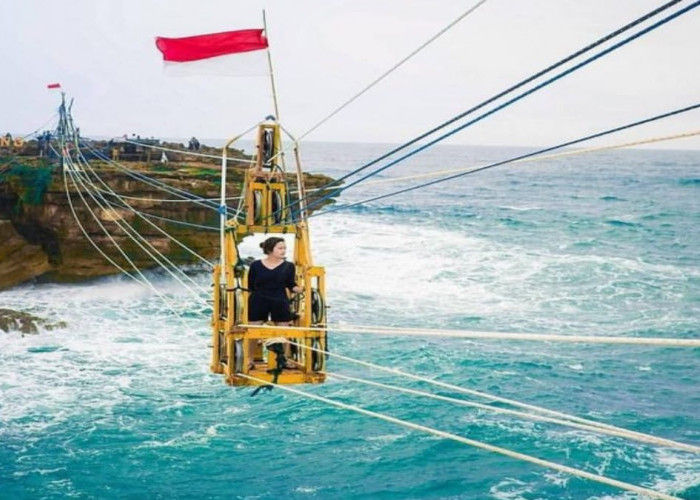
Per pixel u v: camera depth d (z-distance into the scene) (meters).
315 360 10.91
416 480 20.17
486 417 23.83
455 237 58.72
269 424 23.23
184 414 23.81
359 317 35.41
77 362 28.38
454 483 20.02
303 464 20.92
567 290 41.19
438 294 39.94
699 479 19.97
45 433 22.33
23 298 37.75
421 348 30.52
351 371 28.02
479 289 41.09
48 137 43.03
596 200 94.62
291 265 11.20
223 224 12.23
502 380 27.30
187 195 42.19
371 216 72.88
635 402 25.39
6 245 40.28
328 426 23.16
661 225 69.94
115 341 31.08
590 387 26.73
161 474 20.27
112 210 39.88
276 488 19.75
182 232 42.31
